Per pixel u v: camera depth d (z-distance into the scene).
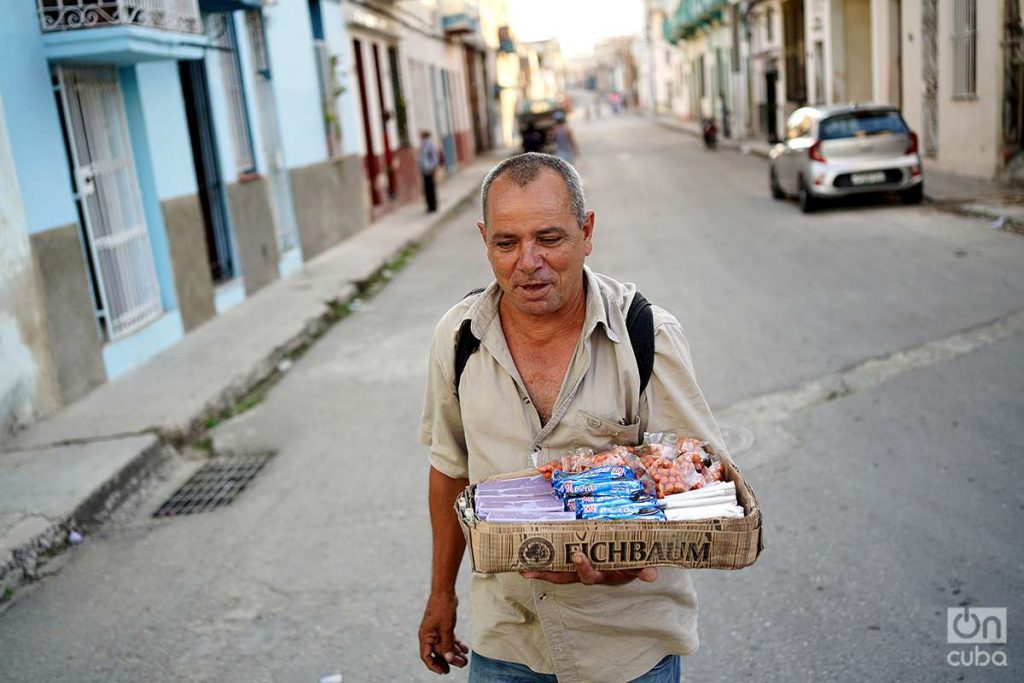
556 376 2.02
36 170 6.95
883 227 12.27
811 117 14.68
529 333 2.02
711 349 7.39
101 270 7.96
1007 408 5.56
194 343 8.98
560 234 1.90
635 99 101.50
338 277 12.29
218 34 10.93
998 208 12.18
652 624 2.04
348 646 3.81
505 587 2.10
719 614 3.76
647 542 1.80
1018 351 6.55
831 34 23.42
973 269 9.16
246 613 4.15
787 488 4.85
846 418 5.71
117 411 6.87
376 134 19.77
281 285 11.96
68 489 5.39
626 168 26.23
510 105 52.94
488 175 1.98
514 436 2.03
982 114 15.28
